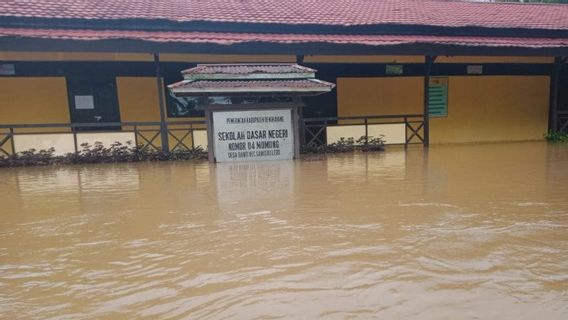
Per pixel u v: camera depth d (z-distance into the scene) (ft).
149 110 34.68
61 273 9.05
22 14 28.68
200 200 16.07
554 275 8.44
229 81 27.48
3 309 7.48
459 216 12.90
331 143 33.40
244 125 27.76
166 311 7.29
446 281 8.21
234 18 33.50
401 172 22.11
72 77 33.24
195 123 31.76
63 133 29.32
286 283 8.27
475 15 40.27
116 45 28.22
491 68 40.11
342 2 41.93
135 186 19.49
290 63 33.06
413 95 39.06
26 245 10.97
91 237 11.55
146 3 34.78
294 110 28.17
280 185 18.97
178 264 9.39
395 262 9.21
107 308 7.45
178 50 29.35
